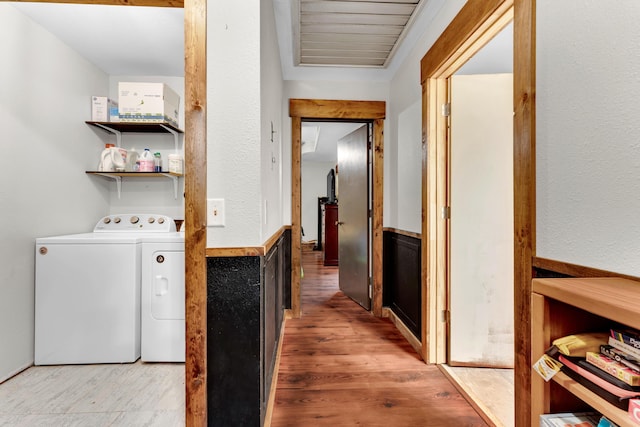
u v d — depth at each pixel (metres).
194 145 1.25
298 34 2.31
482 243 2.06
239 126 1.27
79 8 1.99
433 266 2.09
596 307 0.61
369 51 2.59
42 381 1.91
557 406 0.78
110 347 2.13
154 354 2.15
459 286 2.07
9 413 1.60
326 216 5.75
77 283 2.12
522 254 1.16
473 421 1.53
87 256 2.13
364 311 3.22
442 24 1.96
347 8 2.03
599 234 0.85
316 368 2.03
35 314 2.10
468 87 2.04
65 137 2.39
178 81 2.94
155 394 1.77
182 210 2.92
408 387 1.82
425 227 2.12
